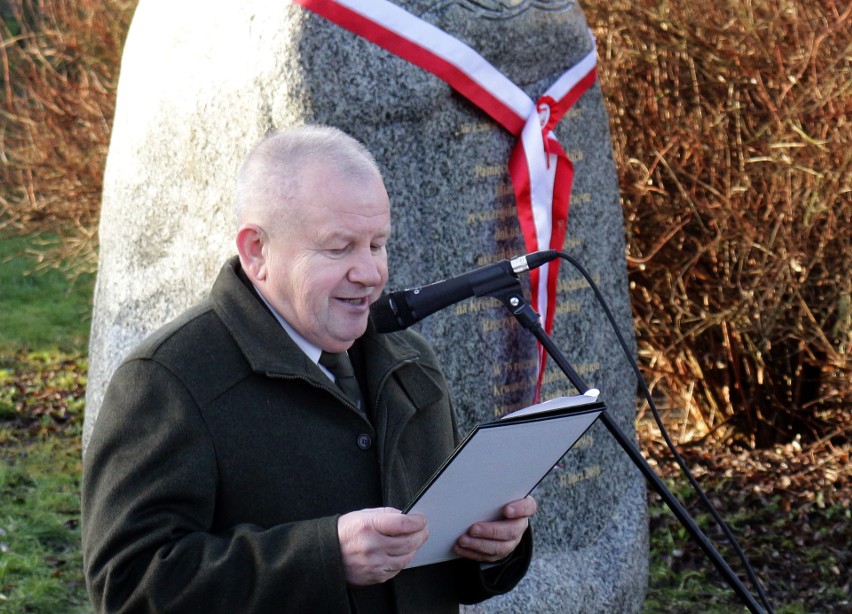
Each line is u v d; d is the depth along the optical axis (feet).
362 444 15.08
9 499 40.22
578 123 27.99
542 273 26.55
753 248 44.78
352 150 14.80
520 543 16.42
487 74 25.27
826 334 45.85
